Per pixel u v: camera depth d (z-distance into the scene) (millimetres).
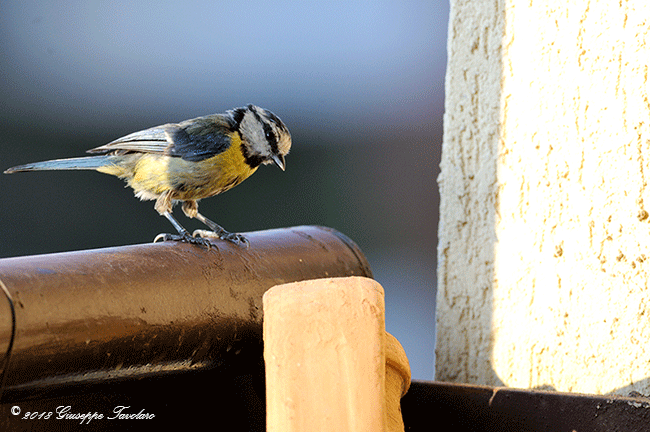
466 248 5930
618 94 4969
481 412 4520
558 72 5277
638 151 4883
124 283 4043
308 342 3174
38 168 8102
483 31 5766
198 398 4691
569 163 5238
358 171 21031
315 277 5145
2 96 20688
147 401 4445
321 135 22188
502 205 5668
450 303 6055
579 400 4172
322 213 19766
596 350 5125
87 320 3764
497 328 5719
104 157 8336
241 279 4680
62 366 3693
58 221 17406
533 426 4332
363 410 3082
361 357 3145
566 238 5277
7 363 3467
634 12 4875
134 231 17438
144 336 4012
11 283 3613
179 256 4547
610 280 5043
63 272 3877
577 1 5152
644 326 4887
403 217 19547
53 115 20797
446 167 6070
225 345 4477
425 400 4703
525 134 5496
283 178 20734
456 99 5973
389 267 16984
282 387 3154
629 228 4941
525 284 5527
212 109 21484
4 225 16516
